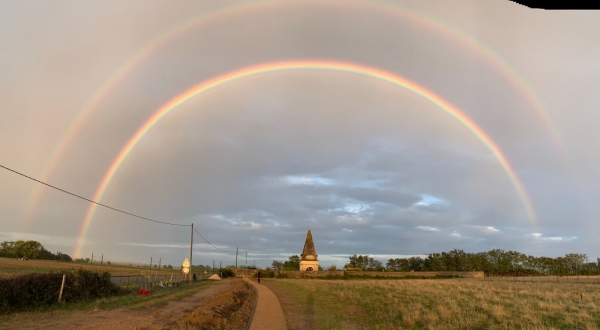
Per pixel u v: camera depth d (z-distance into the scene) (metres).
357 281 57.34
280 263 122.31
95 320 15.98
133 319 16.73
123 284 34.75
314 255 89.25
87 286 23.38
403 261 115.19
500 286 36.94
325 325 16.11
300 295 33.00
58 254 123.06
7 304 17.14
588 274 97.38
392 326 15.03
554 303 19.58
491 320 15.00
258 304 26.02
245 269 96.06
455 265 108.81
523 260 107.06
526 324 13.93
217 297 29.88
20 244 113.19
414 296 26.11
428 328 14.05
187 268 60.72
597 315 15.80
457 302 21.09
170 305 23.17
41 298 19.19
